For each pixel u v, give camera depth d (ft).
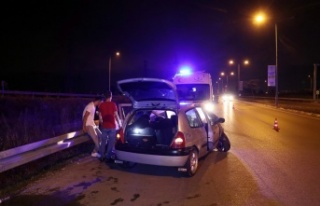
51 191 20.74
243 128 54.70
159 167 27.04
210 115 32.50
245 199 19.53
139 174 24.98
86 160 29.48
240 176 24.57
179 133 23.72
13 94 107.96
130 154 24.44
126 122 25.58
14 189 21.06
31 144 23.47
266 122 65.21
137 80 24.58
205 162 29.09
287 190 21.25
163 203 18.76
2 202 18.72
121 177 24.08
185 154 23.50
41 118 50.42
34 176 23.97
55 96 123.13
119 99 111.34
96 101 30.17
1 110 62.54
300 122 65.46
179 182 22.97
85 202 18.83
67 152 31.35
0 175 23.21
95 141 30.12
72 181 22.97
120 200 19.20
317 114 83.51
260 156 31.71
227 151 33.88
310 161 29.68
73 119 52.11
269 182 23.04
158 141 24.73
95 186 21.84
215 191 20.99
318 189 21.49
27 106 70.38
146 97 26.53
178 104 25.43
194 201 19.15
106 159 28.32
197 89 56.54
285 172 25.77
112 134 28.04
